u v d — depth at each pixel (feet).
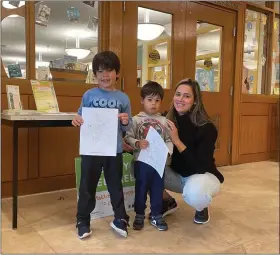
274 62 14.38
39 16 8.16
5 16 7.68
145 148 6.03
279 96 14.34
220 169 11.91
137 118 6.34
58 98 8.39
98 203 6.64
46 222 6.39
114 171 5.75
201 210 6.33
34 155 8.27
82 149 5.60
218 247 5.48
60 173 8.73
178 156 6.33
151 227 6.24
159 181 6.10
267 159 14.08
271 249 5.46
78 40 8.80
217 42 11.90
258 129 13.62
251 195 8.66
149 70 10.10
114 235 5.84
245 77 13.19
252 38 13.32
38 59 8.21
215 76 11.99
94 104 5.71
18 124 5.94
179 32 10.66
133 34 9.63
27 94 7.93
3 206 7.32
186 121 6.16
